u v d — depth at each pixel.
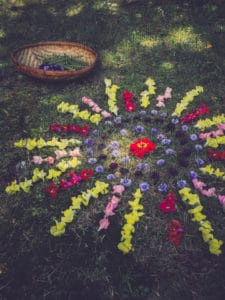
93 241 0.79
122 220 0.82
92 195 0.85
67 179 0.91
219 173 0.90
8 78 1.19
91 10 1.48
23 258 0.77
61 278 0.74
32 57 1.20
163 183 0.89
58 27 1.41
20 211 0.84
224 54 1.25
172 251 0.78
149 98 1.12
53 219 0.82
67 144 0.97
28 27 1.41
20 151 0.97
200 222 0.81
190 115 1.04
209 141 0.97
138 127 1.01
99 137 1.00
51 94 1.13
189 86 1.16
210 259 0.76
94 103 1.09
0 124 1.04
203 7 1.45
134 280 0.73
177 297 0.71
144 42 1.32
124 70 1.22
